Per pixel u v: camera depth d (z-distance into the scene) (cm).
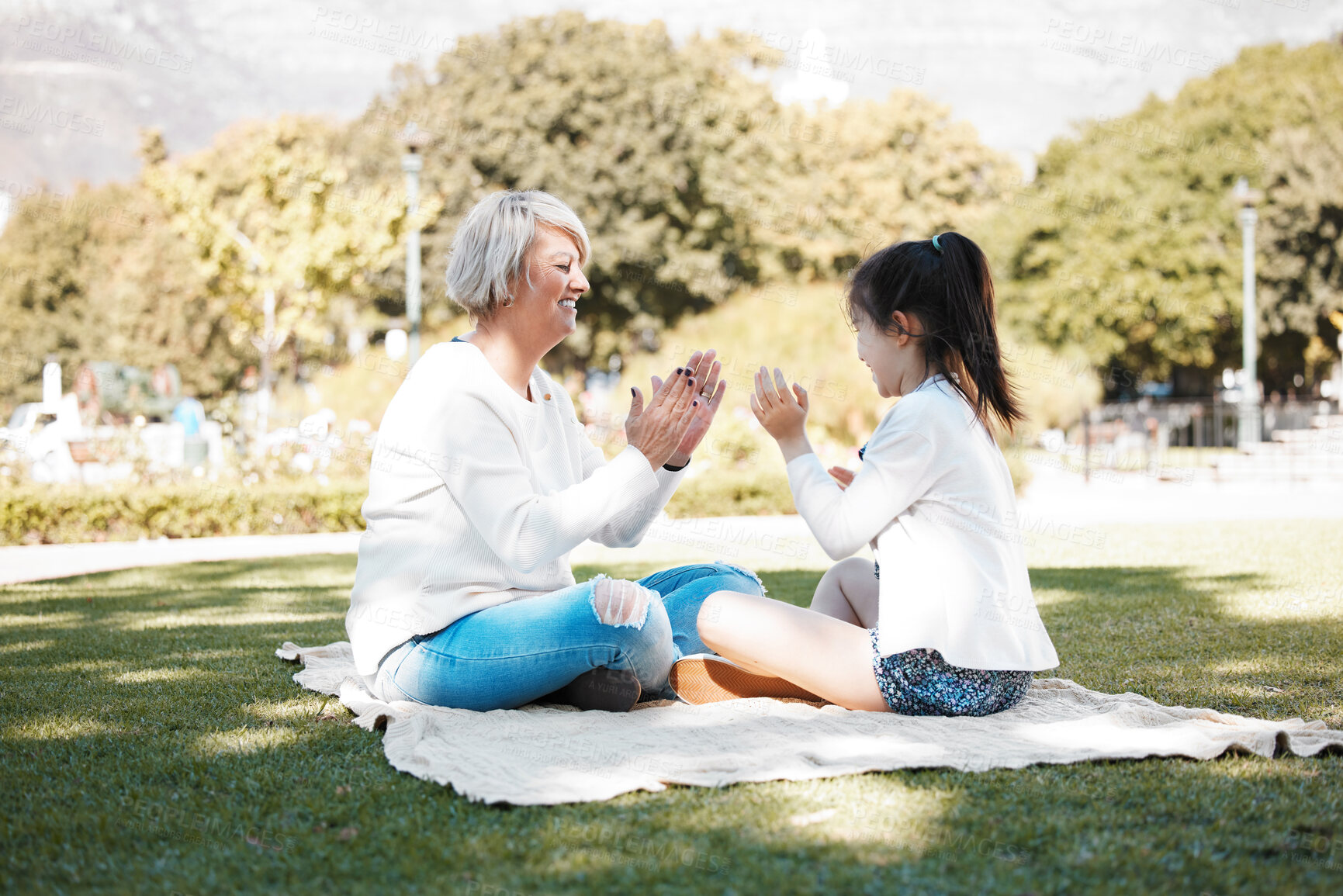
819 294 1809
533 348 272
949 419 240
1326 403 2248
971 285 251
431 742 228
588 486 251
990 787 197
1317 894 149
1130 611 451
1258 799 190
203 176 2183
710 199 2617
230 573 691
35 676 332
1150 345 2805
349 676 313
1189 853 164
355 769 217
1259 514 1020
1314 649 349
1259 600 472
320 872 162
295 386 2108
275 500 1048
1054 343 2644
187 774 216
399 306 2694
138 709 280
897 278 252
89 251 3234
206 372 3078
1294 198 2502
